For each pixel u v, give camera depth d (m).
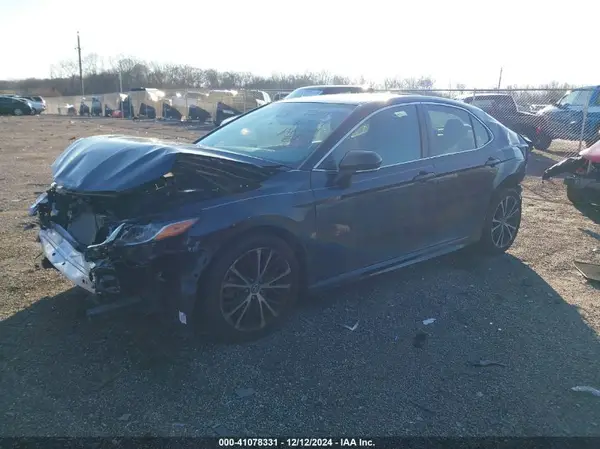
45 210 4.14
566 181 7.91
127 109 37.84
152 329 3.70
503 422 2.89
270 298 3.71
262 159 3.94
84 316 3.86
